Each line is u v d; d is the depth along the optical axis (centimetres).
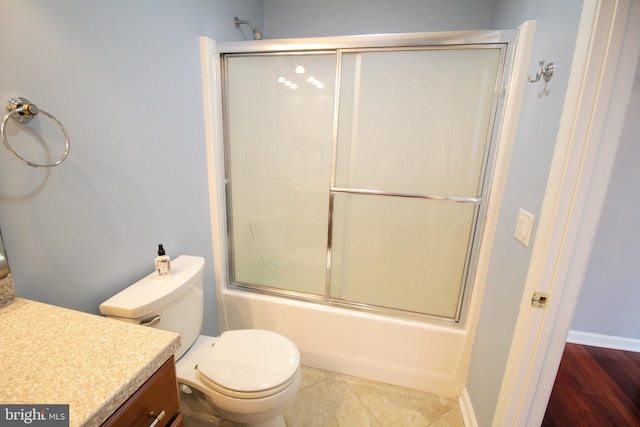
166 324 114
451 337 150
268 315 176
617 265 182
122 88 105
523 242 103
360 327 162
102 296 107
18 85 76
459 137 136
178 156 137
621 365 181
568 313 91
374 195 152
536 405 102
